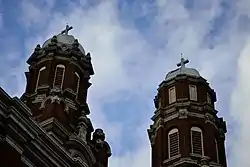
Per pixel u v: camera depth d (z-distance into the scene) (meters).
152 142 70.88
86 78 68.75
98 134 63.47
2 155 44.59
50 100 61.97
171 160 65.81
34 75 67.19
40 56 68.69
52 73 66.06
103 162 61.97
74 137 57.81
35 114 61.44
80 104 64.94
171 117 70.25
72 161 51.41
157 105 74.62
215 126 69.81
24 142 46.84
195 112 70.12
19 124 46.75
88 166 57.31
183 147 66.19
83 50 71.81
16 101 47.22
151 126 72.19
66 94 64.12
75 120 62.66
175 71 76.56
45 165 48.53
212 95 74.06
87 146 58.31
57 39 70.50
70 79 65.94
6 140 45.47
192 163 64.44
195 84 73.81
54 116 59.94
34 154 47.66
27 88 66.00
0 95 46.56
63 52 68.50
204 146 66.81
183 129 68.06
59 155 50.25
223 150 68.94
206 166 64.12
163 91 74.25
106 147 63.66
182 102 71.00
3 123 46.03
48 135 49.69
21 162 46.16
